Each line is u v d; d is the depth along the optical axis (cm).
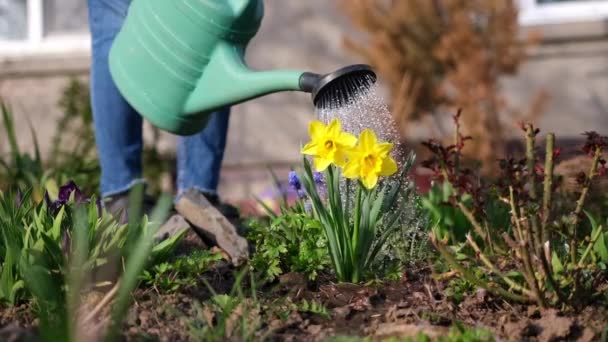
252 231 540
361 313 439
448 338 383
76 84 1082
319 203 468
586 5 1274
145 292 441
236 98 484
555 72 1270
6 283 425
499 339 395
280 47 1337
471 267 466
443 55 1114
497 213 554
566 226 473
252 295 451
